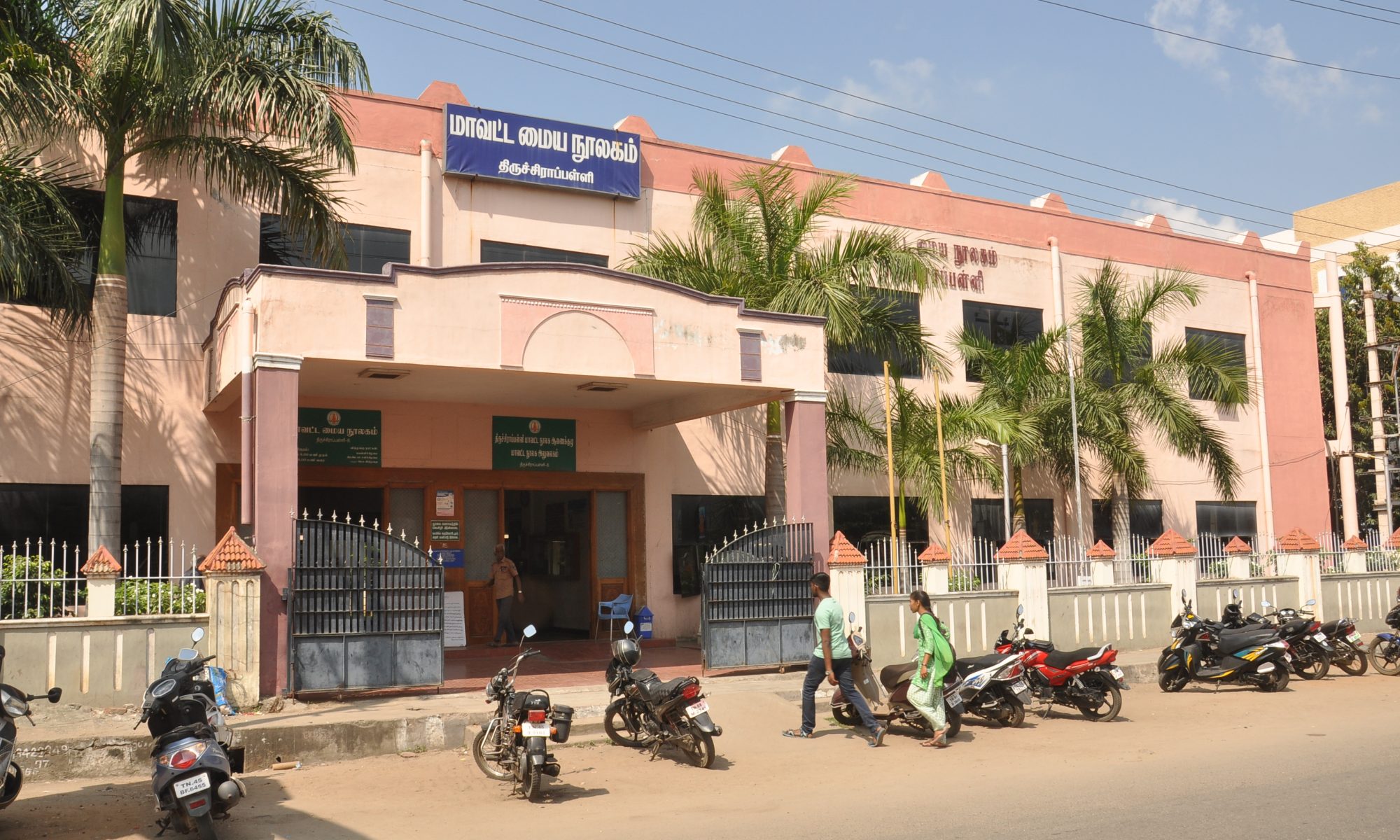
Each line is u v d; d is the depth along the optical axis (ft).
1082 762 30.86
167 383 50.98
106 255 44.75
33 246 42.14
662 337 45.96
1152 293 72.64
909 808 25.17
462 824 25.18
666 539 62.39
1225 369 72.95
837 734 36.83
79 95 42.88
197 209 52.70
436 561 40.55
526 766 27.58
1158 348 81.87
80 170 50.01
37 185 42.86
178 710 24.17
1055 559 55.31
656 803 27.20
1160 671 46.88
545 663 50.47
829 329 54.19
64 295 45.78
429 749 35.06
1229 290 86.84
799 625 47.44
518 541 59.72
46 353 48.96
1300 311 90.79
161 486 50.34
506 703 30.14
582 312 44.27
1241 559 61.93
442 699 38.70
